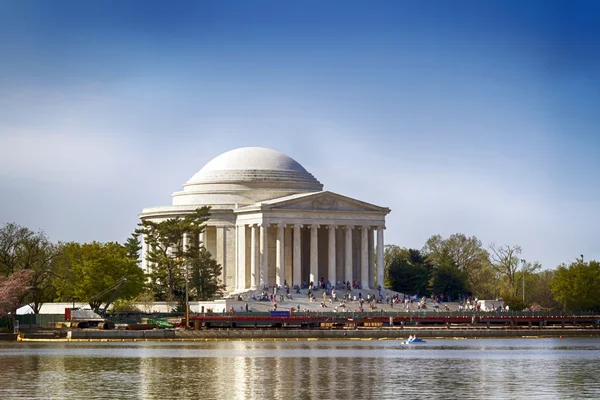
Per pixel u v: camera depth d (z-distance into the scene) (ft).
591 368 528.22
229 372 506.89
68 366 534.78
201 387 450.71
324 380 474.90
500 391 439.63
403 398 418.92
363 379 479.00
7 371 511.40
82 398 418.72
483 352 637.71
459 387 451.12
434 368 526.98
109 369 520.83
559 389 445.37
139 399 416.46
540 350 654.12
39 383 464.24
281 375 493.77
